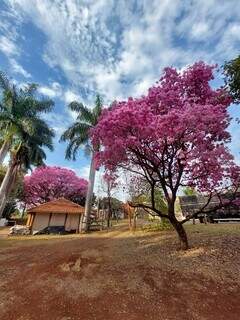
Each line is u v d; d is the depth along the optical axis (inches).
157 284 333.1
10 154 1179.9
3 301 298.7
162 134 402.3
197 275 354.6
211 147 419.2
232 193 484.7
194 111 391.9
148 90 510.9
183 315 256.2
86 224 1061.8
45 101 1190.3
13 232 1065.5
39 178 1788.9
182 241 476.4
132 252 504.1
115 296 300.5
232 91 414.9
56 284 343.3
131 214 1011.3
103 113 506.6
